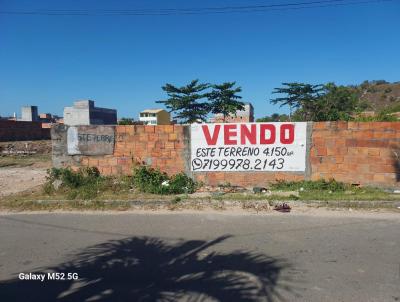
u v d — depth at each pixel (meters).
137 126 9.27
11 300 3.70
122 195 8.22
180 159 9.22
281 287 3.87
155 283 4.02
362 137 8.59
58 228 6.18
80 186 8.88
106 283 4.04
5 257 4.87
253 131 8.95
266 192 8.41
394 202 7.28
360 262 4.52
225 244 5.24
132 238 5.59
